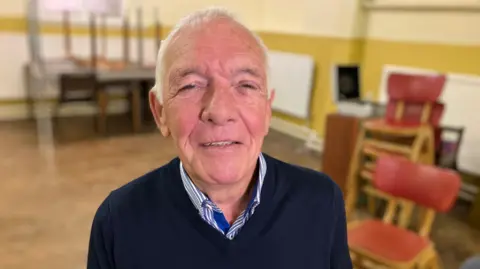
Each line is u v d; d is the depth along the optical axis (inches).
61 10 207.0
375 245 68.9
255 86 31.3
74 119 210.7
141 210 34.0
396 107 114.3
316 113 183.2
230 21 31.5
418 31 144.3
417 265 66.1
